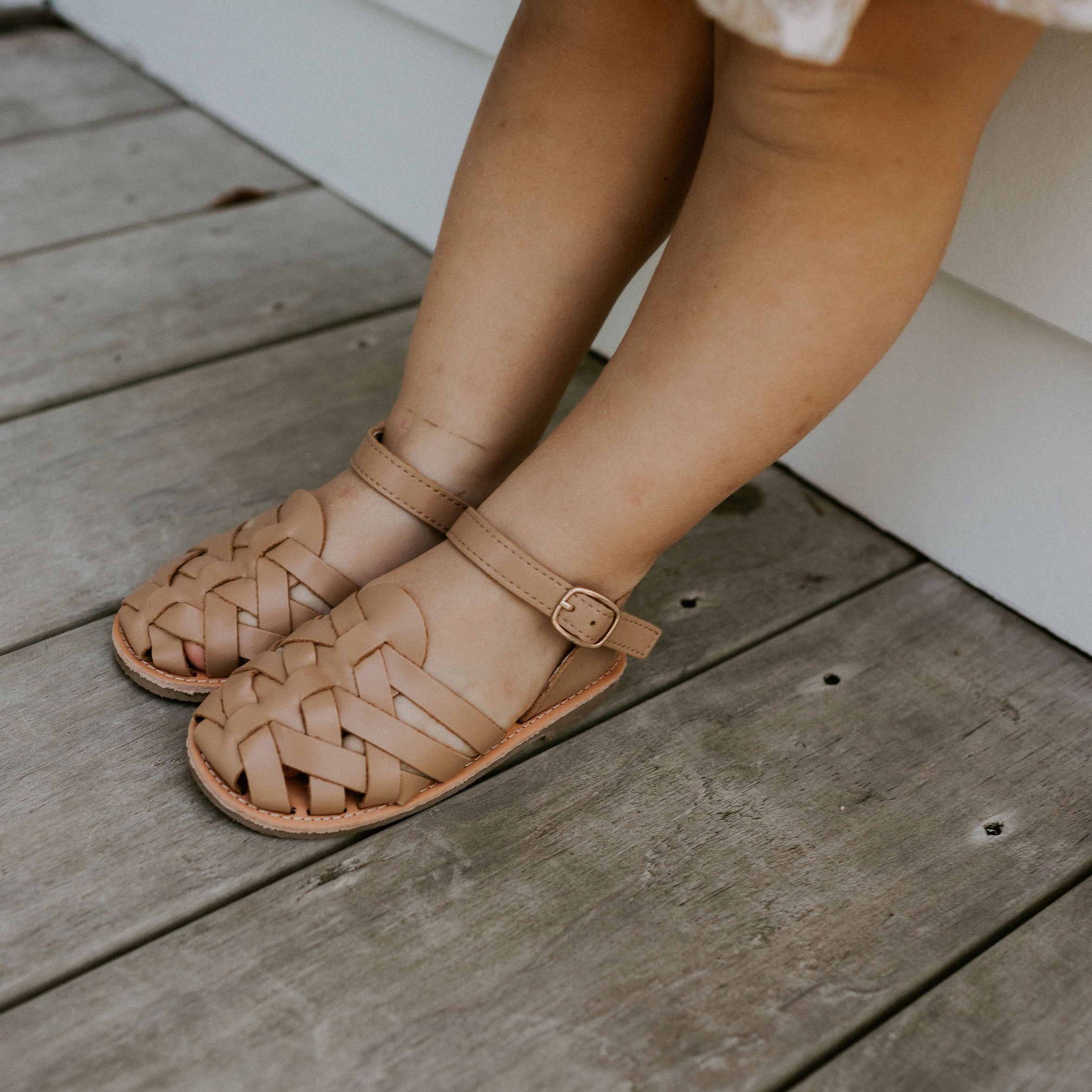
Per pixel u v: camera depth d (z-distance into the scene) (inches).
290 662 26.9
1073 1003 26.4
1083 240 28.9
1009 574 32.2
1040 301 29.7
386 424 28.9
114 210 42.1
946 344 31.6
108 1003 25.4
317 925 26.4
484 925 26.6
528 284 27.2
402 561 28.5
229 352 37.0
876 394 33.0
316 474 33.8
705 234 24.8
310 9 41.3
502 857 27.4
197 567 28.7
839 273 24.3
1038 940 27.1
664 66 26.1
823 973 26.4
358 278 40.1
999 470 31.7
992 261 30.1
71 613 30.4
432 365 27.9
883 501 33.8
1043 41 28.5
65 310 37.7
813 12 21.7
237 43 46.0
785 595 32.4
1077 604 31.3
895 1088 25.4
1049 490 31.1
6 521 32.0
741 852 27.8
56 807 27.4
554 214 26.9
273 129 46.8
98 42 55.1
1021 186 29.4
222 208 43.2
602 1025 25.6
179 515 32.5
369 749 26.5
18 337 36.7
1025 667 31.3
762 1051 25.6
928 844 28.2
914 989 26.4
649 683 30.3
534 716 28.3
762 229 24.3
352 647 26.7
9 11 54.4
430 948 26.3
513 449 28.5
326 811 26.7
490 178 27.0
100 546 31.7
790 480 35.2
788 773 29.0
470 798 28.1
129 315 37.8
